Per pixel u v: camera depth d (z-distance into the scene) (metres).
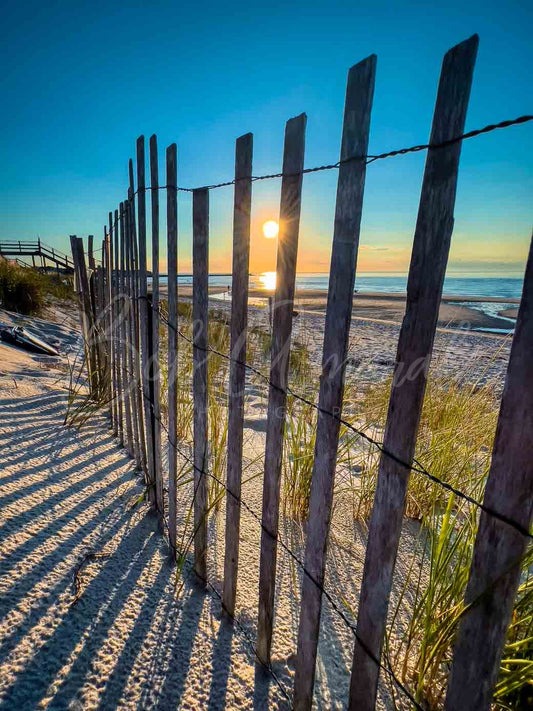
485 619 0.71
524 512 0.64
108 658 1.24
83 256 3.74
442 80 0.68
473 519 1.36
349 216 0.83
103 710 1.09
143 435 2.27
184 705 1.15
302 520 2.21
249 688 1.23
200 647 1.34
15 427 2.84
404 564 1.90
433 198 0.71
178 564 1.61
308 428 2.76
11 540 1.61
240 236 1.20
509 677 1.10
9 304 8.48
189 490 2.36
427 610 1.28
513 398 0.63
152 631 1.37
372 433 3.05
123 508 2.05
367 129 0.78
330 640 1.47
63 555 1.61
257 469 2.74
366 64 0.77
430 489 2.27
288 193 0.99
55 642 1.24
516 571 0.65
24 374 4.13
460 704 0.76
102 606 1.42
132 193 2.17
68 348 6.35
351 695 1.03
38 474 2.21
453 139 0.66
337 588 1.73
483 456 2.40
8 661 1.15
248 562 1.84
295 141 0.95
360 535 2.13
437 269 0.71
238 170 1.15
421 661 1.25
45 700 1.08
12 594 1.36
